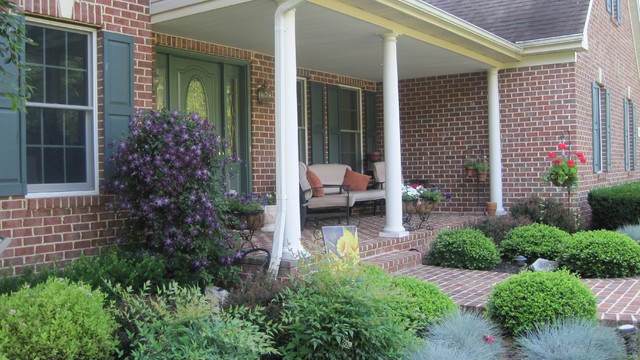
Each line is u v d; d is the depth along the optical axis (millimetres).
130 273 5336
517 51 10312
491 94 10781
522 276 5398
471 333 4672
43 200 5602
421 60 9953
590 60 11383
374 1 6656
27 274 5145
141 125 5930
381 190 10375
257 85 9070
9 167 5383
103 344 3609
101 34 6141
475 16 11977
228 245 6219
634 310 5316
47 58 5840
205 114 8445
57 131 5945
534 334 4699
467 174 11086
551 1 11445
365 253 7188
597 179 11844
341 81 11328
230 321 3746
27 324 3400
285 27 6164
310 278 4367
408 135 11953
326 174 10250
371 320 4035
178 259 5910
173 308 4285
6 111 5363
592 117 11430
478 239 7746
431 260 7840
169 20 6945
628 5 15344
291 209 6105
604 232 7383
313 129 10680
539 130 10633
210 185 6016
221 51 8484
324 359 4051
